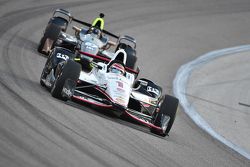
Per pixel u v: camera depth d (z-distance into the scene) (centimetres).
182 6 11431
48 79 4841
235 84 8012
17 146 3195
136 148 3991
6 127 3456
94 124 4206
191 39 9875
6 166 2842
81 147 3562
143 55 8275
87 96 4566
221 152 4797
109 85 4609
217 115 6281
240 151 5050
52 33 6406
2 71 5050
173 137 4794
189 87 7300
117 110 4456
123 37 6644
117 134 4169
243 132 5869
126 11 10169
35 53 6381
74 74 4459
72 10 9362
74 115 4244
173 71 7906
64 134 3709
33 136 3466
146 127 4825
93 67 4866
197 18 11069
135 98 4791
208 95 7119
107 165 3394
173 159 4062
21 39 6925
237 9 12194
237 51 9981
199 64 8669
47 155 3219
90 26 6488
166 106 4659
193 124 5581
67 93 4462
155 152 4075
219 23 11181
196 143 4844
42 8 8950
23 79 4981
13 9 8419
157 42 9138
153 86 5091
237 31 11062
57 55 4875
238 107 6894
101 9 9875
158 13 10619
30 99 4291
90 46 5697
